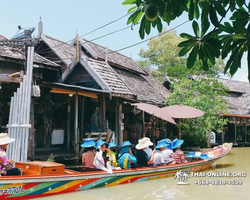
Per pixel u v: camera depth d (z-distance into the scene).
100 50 17.20
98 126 12.74
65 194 6.93
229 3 2.21
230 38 2.24
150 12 2.21
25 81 8.55
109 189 7.58
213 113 15.99
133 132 15.27
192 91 16.22
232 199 6.96
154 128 16.58
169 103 16.34
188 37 2.36
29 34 9.45
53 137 11.82
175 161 9.81
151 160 8.88
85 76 13.41
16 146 8.25
